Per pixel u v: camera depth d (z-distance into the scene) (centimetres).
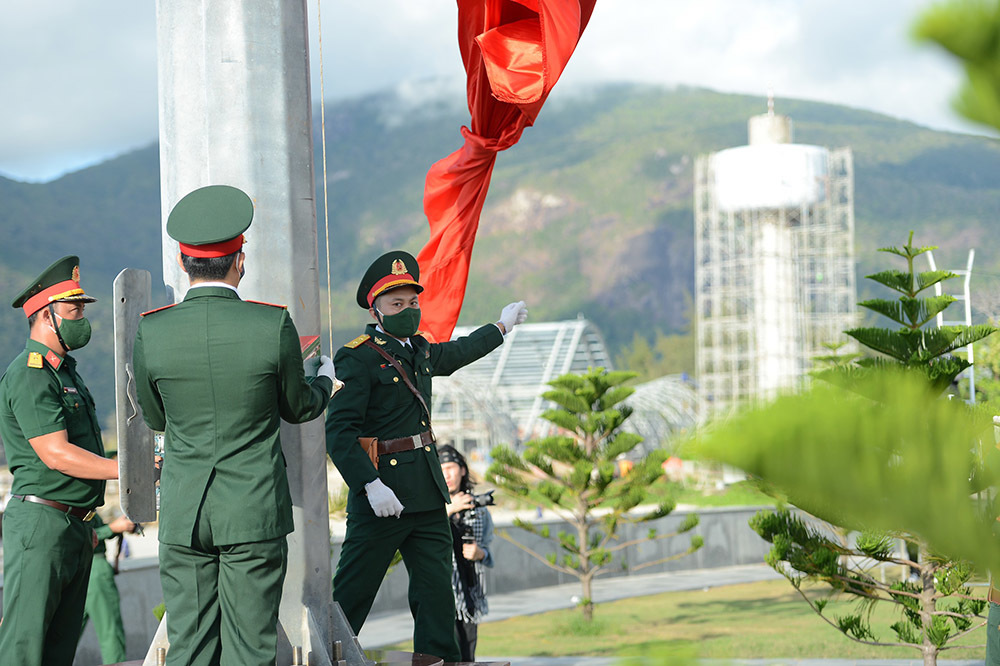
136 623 1047
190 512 316
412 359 475
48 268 445
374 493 437
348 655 397
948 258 14962
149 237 18775
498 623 1424
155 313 332
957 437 56
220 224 329
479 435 4384
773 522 655
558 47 470
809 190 5697
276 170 399
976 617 662
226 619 316
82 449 431
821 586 1661
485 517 685
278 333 323
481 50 495
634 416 3788
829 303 6062
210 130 398
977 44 53
